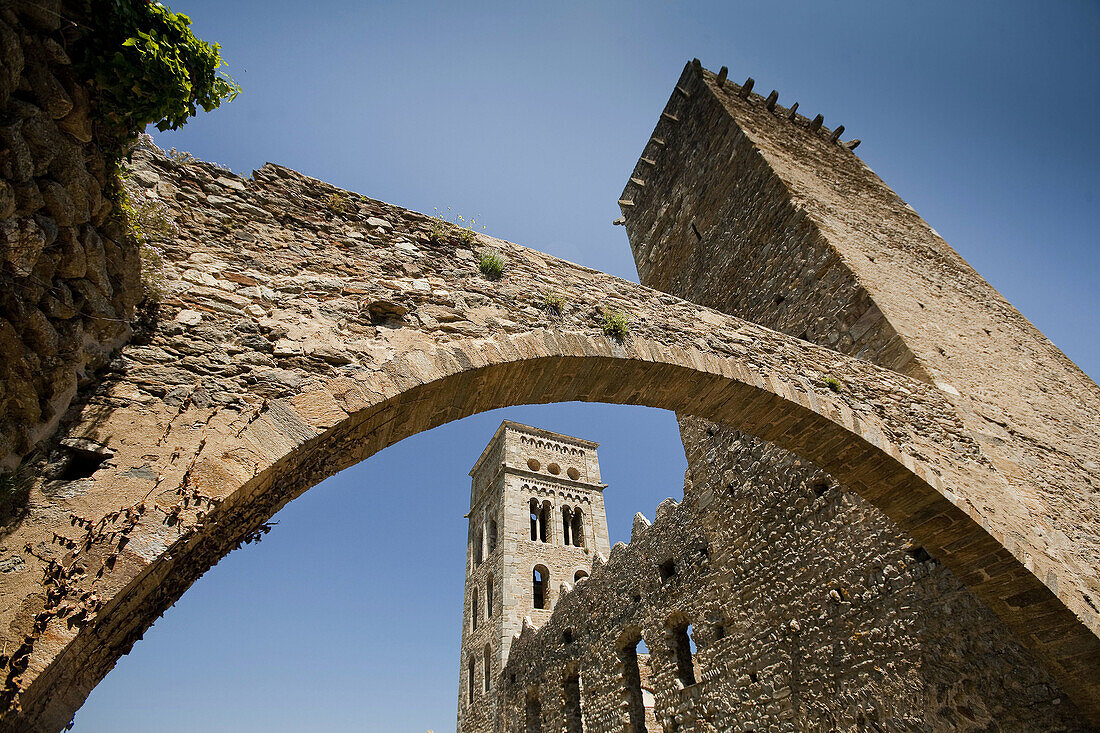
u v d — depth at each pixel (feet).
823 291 35.99
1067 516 25.25
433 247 20.07
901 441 23.03
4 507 9.71
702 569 40.93
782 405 21.90
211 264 15.56
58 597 9.32
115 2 10.41
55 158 9.84
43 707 9.66
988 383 31.65
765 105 55.93
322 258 17.57
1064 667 19.98
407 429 16.80
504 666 82.43
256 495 12.79
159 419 11.98
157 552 10.36
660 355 20.58
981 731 21.79
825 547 30.66
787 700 30.91
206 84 12.50
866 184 50.39
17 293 9.41
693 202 52.75
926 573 25.17
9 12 8.46
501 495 110.22
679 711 40.50
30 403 10.07
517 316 19.26
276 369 14.10
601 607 55.72
